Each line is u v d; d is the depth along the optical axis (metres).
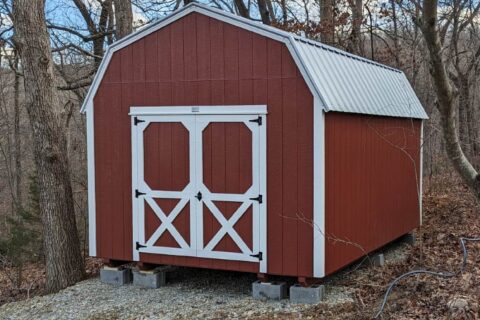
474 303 6.59
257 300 8.01
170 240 8.64
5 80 24.50
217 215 8.27
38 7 9.78
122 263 9.64
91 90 9.20
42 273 13.02
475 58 19.44
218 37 8.22
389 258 10.32
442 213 12.93
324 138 7.59
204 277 9.51
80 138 22.00
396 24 22.78
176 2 18.84
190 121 8.43
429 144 16.05
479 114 19.86
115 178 9.07
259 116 7.93
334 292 8.13
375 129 9.49
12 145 25.95
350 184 8.45
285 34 7.69
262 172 7.93
